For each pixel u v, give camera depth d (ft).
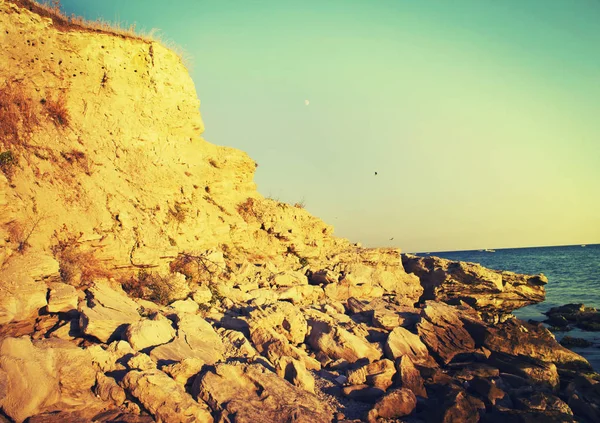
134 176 55.01
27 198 42.63
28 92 48.98
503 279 74.49
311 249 73.00
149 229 51.70
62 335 35.73
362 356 44.62
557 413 36.55
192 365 34.78
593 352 72.18
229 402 32.32
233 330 43.62
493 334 49.83
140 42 60.03
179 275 50.21
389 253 76.74
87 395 31.30
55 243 43.24
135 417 30.48
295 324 46.52
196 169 64.59
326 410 35.55
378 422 35.68
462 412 36.29
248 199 71.97
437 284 73.87
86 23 57.16
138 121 58.49
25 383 28.96
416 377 41.63
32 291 36.09
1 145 43.60
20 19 50.52
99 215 47.62
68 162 48.73
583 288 158.51
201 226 59.72
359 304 57.67
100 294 40.78
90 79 55.31
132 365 33.73
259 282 58.08
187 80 64.95
